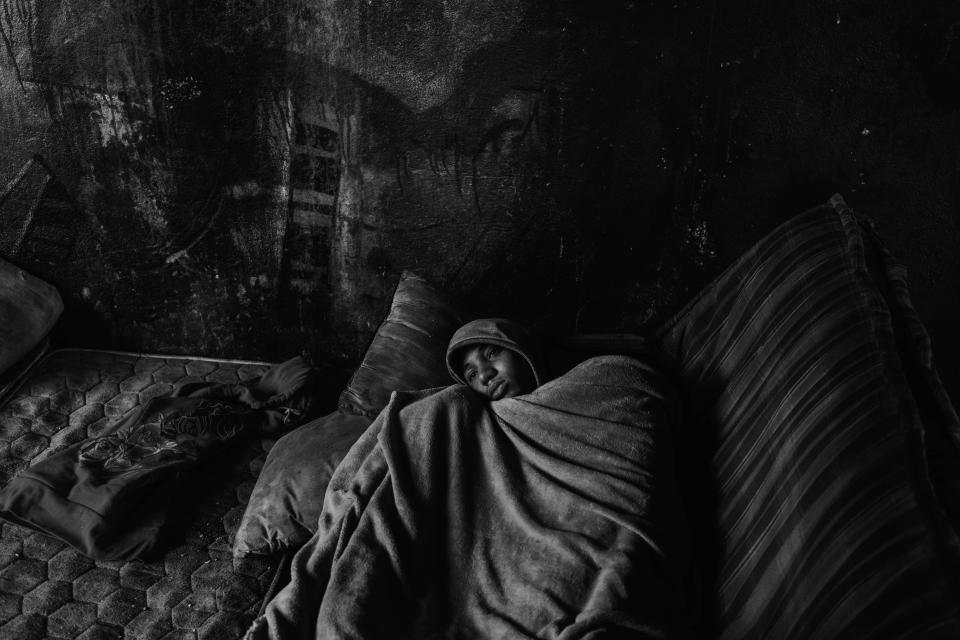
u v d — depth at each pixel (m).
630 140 3.07
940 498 1.69
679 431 2.52
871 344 1.96
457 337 2.69
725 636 1.92
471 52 3.04
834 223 2.35
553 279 3.31
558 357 2.84
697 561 2.21
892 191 2.95
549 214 3.22
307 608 2.03
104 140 3.27
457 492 2.27
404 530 2.17
